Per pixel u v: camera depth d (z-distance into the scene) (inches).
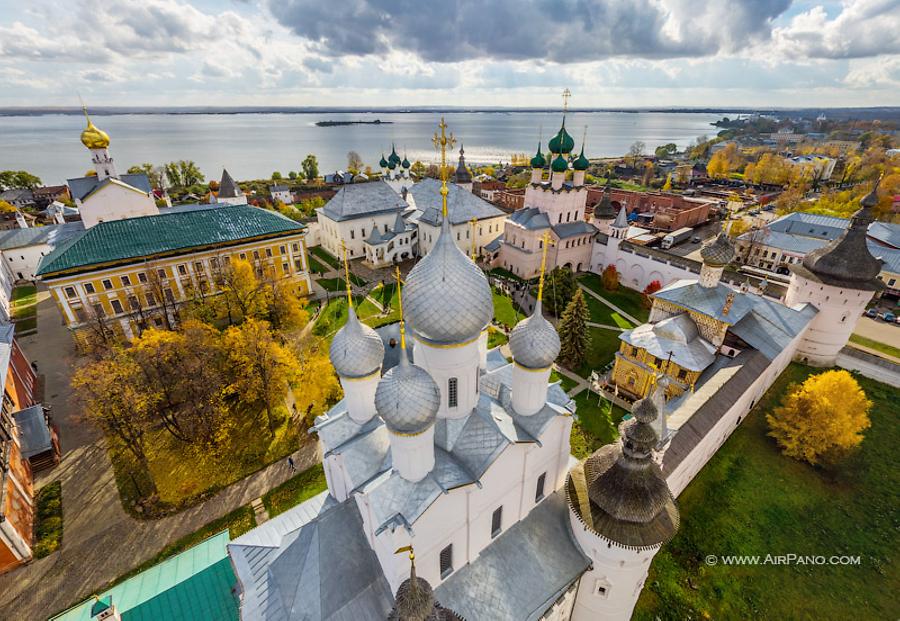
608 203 3107.8
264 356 1524.4
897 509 1353.3
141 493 1354.6
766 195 5324.8
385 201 3457.2
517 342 967.0
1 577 1136.2
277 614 837.8
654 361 1713.8
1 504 1139.3
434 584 898.7
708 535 1262.3
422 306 852.0
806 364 2023.9
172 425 1611.7
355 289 2812.5
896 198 4244.6
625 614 1014.4
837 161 6579.7
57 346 2210.9
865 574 1172.5
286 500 1338.6
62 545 1212.5
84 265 1975.9
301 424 1624.0
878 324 2298.2
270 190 5561.0
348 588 863.1
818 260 1881.2
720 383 1493.6
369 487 839.1
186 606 947.3
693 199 4399.6
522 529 1026.1
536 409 1027.3
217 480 1406.3
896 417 1712.6
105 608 856.3
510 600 901.2
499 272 3061.0
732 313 1688.0
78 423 1633.9
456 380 923.4
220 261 2343.8
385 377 802.8
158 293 2134.6
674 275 2588.6
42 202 5128.0
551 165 2810.0
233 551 1001.5
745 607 1093.1
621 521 882.1
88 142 2615.7
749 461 1510.8
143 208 2746.1
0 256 2822.3
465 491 847.7
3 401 1391.5
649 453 868.6
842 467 1483.8
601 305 2598.4
